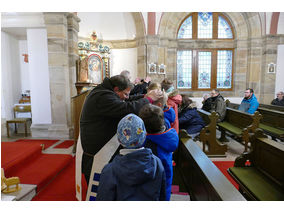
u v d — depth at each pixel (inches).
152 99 72.3
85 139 71.1
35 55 215.2
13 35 244.2
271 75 326.0
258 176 87.0
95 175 69.6
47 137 213.2
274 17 314.2
